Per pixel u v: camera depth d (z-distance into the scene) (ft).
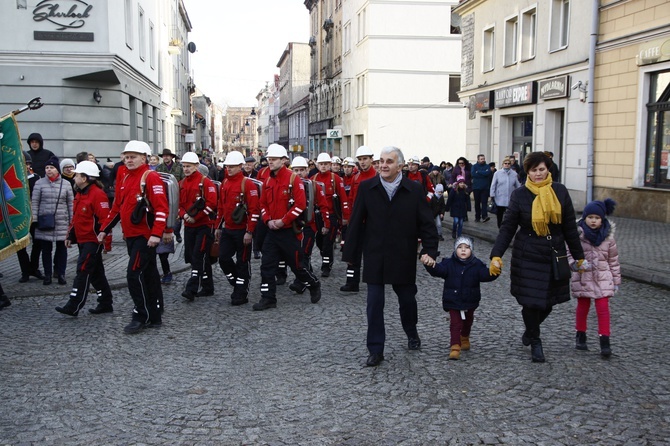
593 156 60.49
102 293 26.63
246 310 27.43
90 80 65.77
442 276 20.12
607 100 58.34
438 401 16.52
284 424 15.16
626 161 55.93
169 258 40.70
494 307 27.02
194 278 29.12
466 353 20.67
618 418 15.31
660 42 50.85
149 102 88.48
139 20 82.02
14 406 16.44
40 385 18.02
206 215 28.78
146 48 86.02
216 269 38.19
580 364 19.38
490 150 87.71
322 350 21.27
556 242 19.12
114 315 26.43
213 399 16.83
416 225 19.93
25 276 32.81
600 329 20.13
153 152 94.02
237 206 27.84
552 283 19.29
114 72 64.18
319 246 37.29
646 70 52.90
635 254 37.47
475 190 60.54
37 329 24.16
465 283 19.88
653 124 53.31
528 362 19.62
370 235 19.81
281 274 32.96
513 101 76.59
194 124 208.54
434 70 132.67
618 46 56.34
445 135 134.82
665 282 30.37
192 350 21.44
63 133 64.80
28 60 63.21
